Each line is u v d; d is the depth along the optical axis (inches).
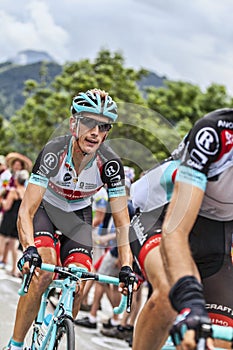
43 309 140.6
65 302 126.0
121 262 132.0
